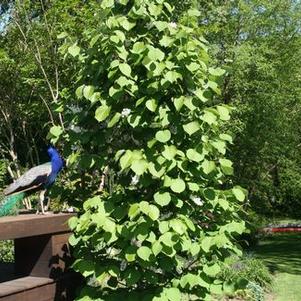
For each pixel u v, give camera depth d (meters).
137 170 2.94
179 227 2.89
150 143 2.99
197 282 3.09
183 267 3.29
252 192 14.92
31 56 9.75
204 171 3.04
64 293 3.30
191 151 3.03
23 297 2.98
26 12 9.70
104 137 3.25
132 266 3.08
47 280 3.18
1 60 9.62
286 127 14.29
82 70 3.35
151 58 3.00
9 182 11.88
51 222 3.22
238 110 12.13
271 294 7.24
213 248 3.08
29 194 3.43
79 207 3.52
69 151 3.38
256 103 13.14
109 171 3.40
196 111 3.10
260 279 7.36
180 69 3.08
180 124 3.10
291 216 22.44
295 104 14.67
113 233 2.94
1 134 11.69
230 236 3.16
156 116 3.08
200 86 3.15
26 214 3.48
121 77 3.03
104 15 3.23
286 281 8.18
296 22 13.44
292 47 13.72
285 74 13.64
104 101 3.13
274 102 13.30
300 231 17.39
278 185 16.67
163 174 2.99
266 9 13.01
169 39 3.13
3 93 10.86
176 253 3.12
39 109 10.52
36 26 9.63
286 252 11.93
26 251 3.34
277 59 13.48
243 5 12.46
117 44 3.05
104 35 3.14
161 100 3.15
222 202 3.13
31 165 11.88
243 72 12.34
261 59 12.41
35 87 10.23
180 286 3.18
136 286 3.25
